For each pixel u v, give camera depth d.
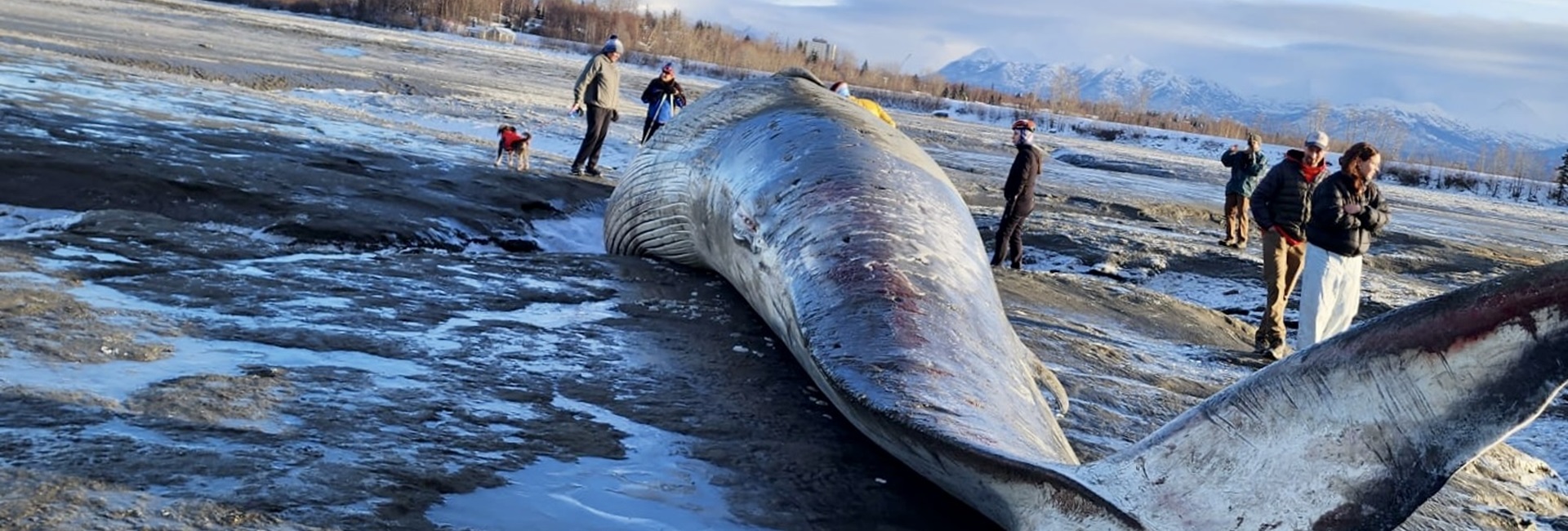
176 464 4.31
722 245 8.22
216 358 5.67
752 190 7.81
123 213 8.86
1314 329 10.15
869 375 5.26
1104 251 16.17
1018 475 4.38
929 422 4.79
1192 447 4.20
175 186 10.41
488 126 24.23
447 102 27.22
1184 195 27.59
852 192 7.07
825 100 8.93
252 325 6.34
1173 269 15.91
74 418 4.59
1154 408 7.21
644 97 18.64
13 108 13.43
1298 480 4.04
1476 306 3.83
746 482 4.96
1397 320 3.96
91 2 50.84
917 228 6.78
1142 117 82.81
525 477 4.70
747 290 7.73
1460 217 30.53
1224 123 78.94
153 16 47.25
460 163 15.38
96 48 27.12
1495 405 3.78
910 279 6.16
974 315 6.10
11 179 9.99
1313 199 10.10
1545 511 6.50
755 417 5.76
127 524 3.81
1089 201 22.47
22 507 3.79
